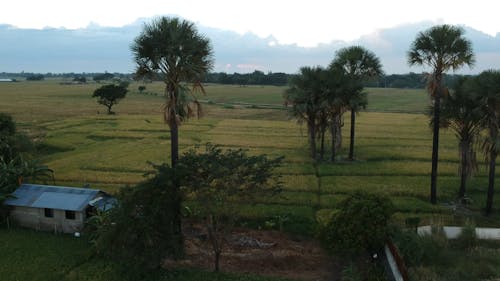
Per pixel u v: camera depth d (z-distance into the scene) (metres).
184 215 29.62
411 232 24.00
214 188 21.48
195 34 24.50
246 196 24.05
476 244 25.39
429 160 50.75
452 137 67.94
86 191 29.59
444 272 21.16
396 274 20.36
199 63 24.69
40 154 56.12
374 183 40.03
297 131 75.75
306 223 29.97
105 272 22.25
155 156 52.56
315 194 36.81
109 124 83.38
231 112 115.50
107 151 56.38
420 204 33.69
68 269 22.67
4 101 133.50
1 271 22.31
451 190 37.38
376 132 74.06
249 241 27.27
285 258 24.70
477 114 32.03
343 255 23.98
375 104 141.75
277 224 29.95
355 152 55.19
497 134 31.23
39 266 22.95
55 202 28.28
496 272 21.00
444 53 31.58
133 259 20.31
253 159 21.70
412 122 89.75
